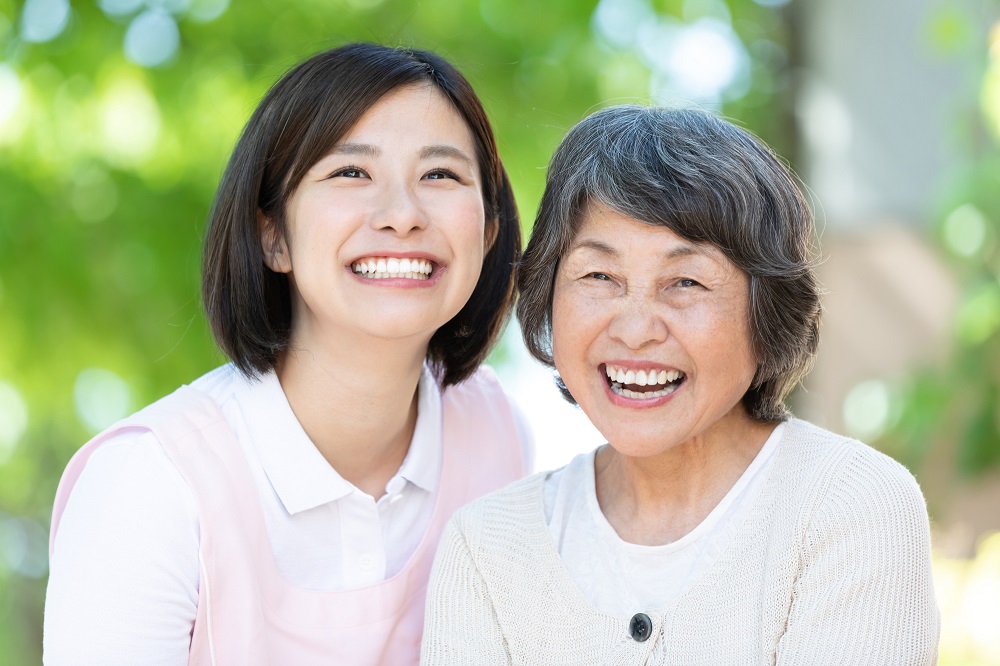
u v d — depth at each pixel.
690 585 2.18
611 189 2.15
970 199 5.57
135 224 5.65
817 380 6.88
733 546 2.19
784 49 6.72
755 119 6.52
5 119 5.63
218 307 2.62
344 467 2.69
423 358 2.69
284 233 2.56
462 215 2.52
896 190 6.71
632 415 2.21
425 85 2.53
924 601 2.12
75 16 5.56
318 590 2.55
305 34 5.58
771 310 2.21
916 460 5.94
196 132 5.68
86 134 5.65
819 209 6.82
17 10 5.52
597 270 2.21
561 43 5.99
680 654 2.15
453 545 2.45
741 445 2.34
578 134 2.29
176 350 5.71
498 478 2.96
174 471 2.41
